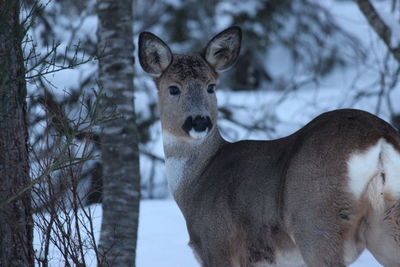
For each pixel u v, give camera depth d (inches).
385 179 305.7
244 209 361.7
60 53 642.8
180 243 546.3
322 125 327.0
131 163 487.2
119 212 478.9
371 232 312.8
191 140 403.9
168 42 1182.9
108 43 492.1
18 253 354.9
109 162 486.9
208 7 1135.0
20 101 359.9
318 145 319.6
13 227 351.9
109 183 484.4
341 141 312.8
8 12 337.7
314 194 317.1
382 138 306.7
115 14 492.4
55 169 327.9
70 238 350.6
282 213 336.8
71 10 871.1
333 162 312.5
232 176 374.0
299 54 1218.6
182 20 1171.3
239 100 1162.6
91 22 811.4
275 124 935.7
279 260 352.2
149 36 408.8
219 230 373.4
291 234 332.2
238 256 367.9
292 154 336.2
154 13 1207.6
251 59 1269.7
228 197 370.6
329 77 1186.6
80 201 353.7
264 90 1293.1
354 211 310.3
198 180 402.9
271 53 1355.8
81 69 688.4
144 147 887.7
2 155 350.3
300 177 322.7
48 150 344.8
